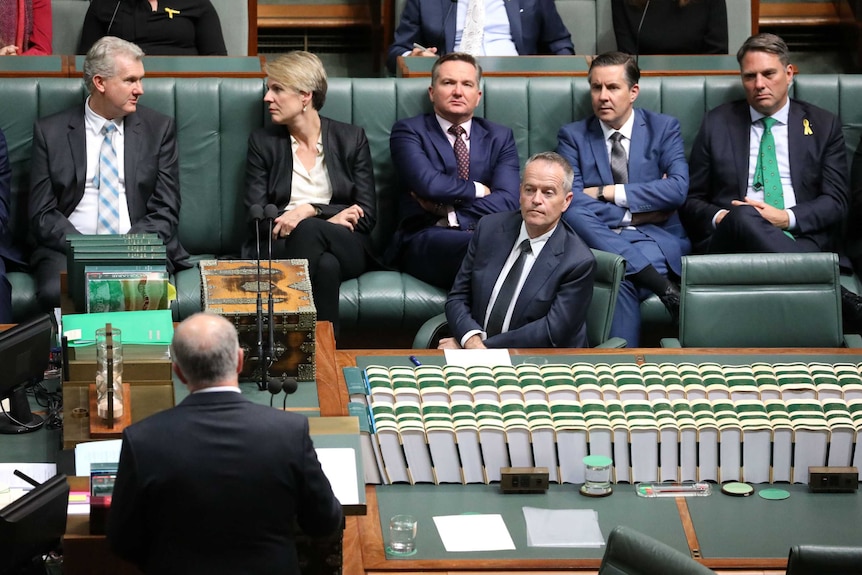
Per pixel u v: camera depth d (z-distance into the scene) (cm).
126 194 1203
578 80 1302
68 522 635
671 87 1309
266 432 583
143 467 573
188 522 574
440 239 1201
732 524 729
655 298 1206
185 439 577
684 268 1036
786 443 783
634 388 823
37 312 1170
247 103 1265
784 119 1269
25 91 1236
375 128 1288
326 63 1706
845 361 934
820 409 810
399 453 773
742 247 1215
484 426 774
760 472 786
